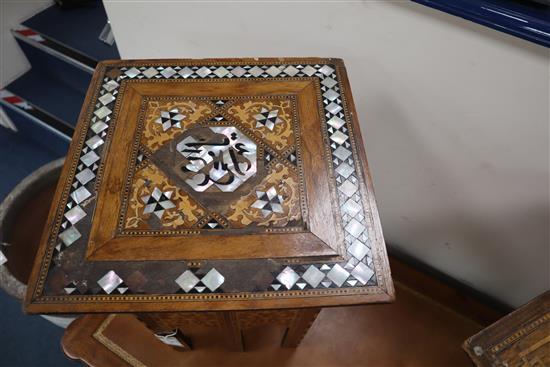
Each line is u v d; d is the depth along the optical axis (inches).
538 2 24.5
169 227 24.5
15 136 70.6
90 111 29.0
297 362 42.1
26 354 51.4
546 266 39.7
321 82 30.9
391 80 34.5
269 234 24.4
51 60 60.1
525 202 35.7
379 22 31.1
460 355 42.3
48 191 48.7
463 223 41.7
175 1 40.3
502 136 32.3
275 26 37.1
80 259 23.2
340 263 23.6
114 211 24.8
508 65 28.0
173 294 22.4
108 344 42.4
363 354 42.4
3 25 58.3
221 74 31.2
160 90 30.2
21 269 44.7
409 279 47.4
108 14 46.8
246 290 22.6
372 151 41.5
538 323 28.0
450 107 33.0
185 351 42.4
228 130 28.5
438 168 38.4
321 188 26.1
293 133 28.4
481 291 48.1
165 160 27.0
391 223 48.2
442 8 26.5
